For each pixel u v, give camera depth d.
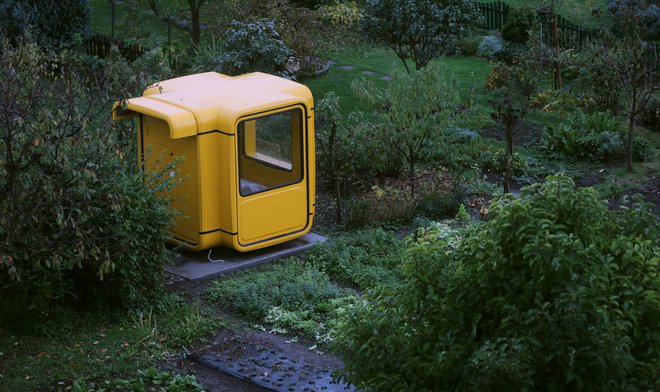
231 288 12.27
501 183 17.30
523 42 25.28
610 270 6.70
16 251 9.41
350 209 15.07
